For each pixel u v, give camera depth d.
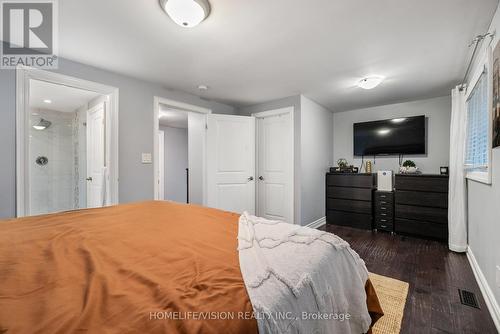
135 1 1.50
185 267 0.83
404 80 2.87
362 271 1.21
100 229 1.26
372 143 4.08
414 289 1.95
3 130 1.95
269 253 0.96
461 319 1.58
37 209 4.15
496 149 1.60
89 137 3.19
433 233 3.18
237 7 1.55
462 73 2.63
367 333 1.09
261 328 0.57
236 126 3.76
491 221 1.73
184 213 1.65
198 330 0.52
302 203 3.54
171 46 2.06
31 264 0.83
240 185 3.76
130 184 2.76
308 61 2.38
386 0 1.50
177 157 6.16
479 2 1.51
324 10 1.59
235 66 2.49
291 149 3.57
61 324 0.52
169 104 3.17
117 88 2.66
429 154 3.69
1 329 0.50
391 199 3.55
